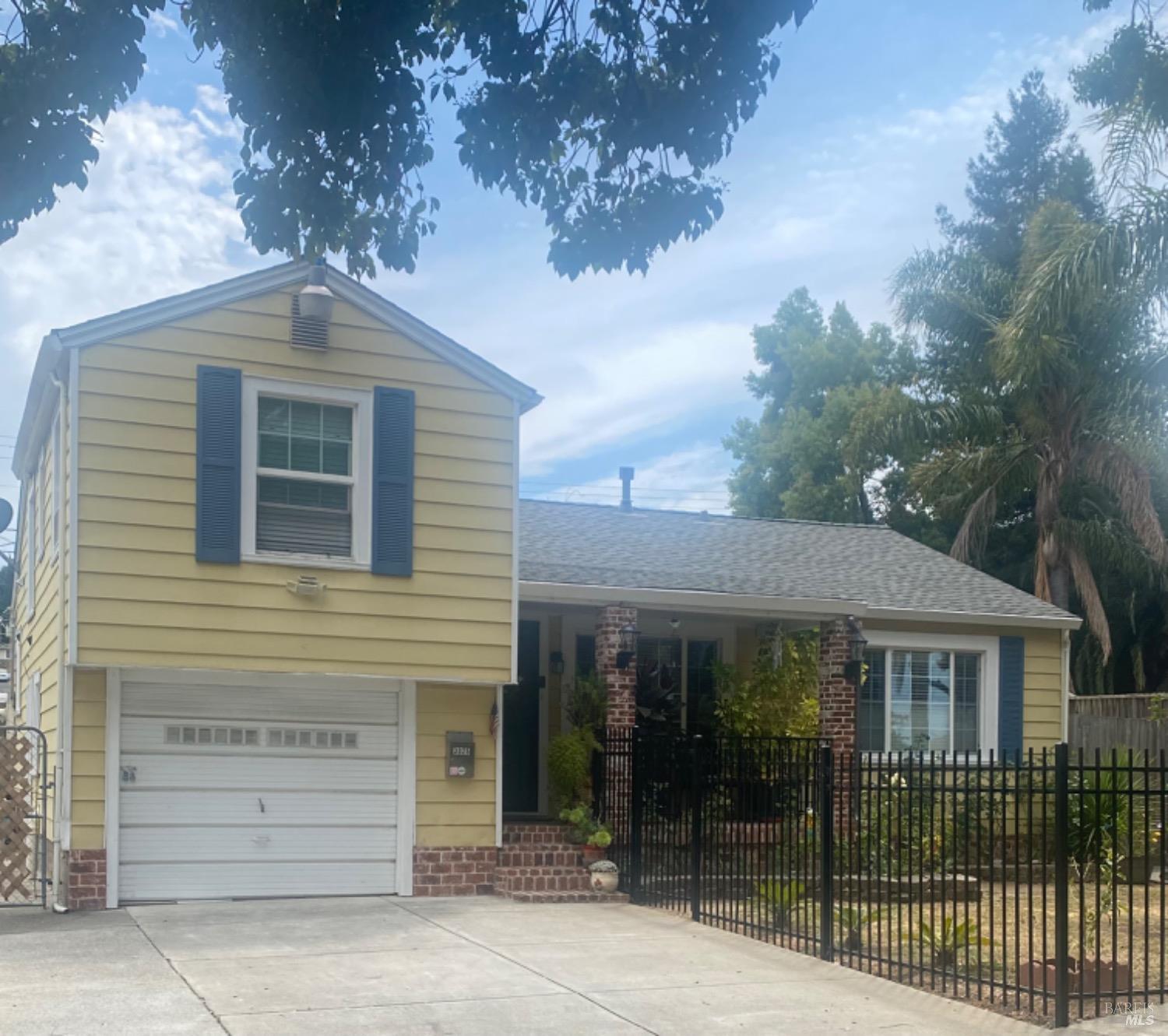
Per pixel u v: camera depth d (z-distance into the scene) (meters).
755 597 15.75
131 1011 7.69
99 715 11.81
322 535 12.68
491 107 8.25
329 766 12.83
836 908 11.68
